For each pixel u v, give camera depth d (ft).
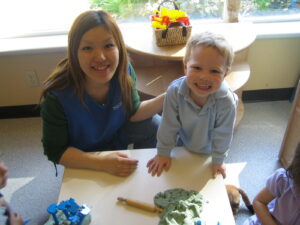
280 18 6.34
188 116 2.99
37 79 6.16
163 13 4.75
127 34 5.19
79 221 2.32
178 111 3.04
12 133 6.16
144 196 2.64
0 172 2.11
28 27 6.25
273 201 3.22
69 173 2.91
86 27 2.78
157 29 4.55
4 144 5.90
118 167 2.86
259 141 5.72
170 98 3.00
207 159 3.04
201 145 3.24
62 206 2.35
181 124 3.16
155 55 4.41
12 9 6.04
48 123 3.17
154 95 4.81
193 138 3.21
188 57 2.77
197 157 3.07
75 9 6.13
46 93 3.16
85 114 3.26
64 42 5.90
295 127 4.64
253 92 6.73
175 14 4.66
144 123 4.00
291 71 6.43
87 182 2.80
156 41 4.67
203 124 3.01
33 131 6.19
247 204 4.33
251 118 6.32
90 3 6.10
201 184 2.76
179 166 2.95
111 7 6.13
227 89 2.88
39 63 5.98
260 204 3.23
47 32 6.21
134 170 2.91
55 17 6.21
